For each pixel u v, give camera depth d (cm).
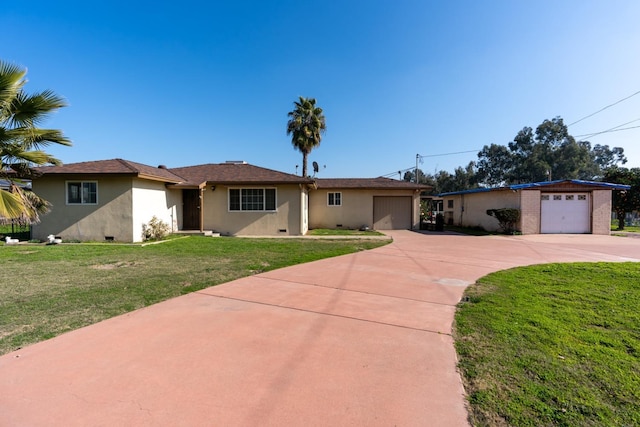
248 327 386
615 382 263
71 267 738
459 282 615
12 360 300
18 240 1238
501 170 5172
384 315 431
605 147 5678
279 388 260
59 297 499
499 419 221
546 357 306
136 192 1252
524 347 328
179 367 291
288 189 1560
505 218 1655
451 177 5284
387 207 1995
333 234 1631
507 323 393
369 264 798
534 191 1673
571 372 279
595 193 1697
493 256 939
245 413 228
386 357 313
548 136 4759
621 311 436
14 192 960
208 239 1335
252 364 298
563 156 4541
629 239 1438
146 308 452
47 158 957
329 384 266
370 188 1939
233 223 1571
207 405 237
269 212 1565
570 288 561
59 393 249
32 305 459
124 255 914
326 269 733
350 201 1994
